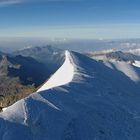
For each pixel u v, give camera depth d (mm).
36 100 56562
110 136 56375
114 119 64312
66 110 57969
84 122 56719
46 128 49312
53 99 60344
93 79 87875
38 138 46094
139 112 75062
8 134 44094
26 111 51281
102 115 63781
